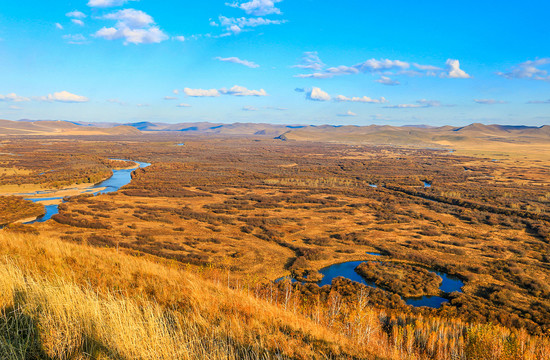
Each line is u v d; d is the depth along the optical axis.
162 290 12.20
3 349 5.89
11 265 10.36
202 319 9.13
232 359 7.04
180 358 6.49
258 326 9.83
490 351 15.41
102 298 9.23
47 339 6.30
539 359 14.97
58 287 8.72
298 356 8.41
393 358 11.01
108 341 6.57
